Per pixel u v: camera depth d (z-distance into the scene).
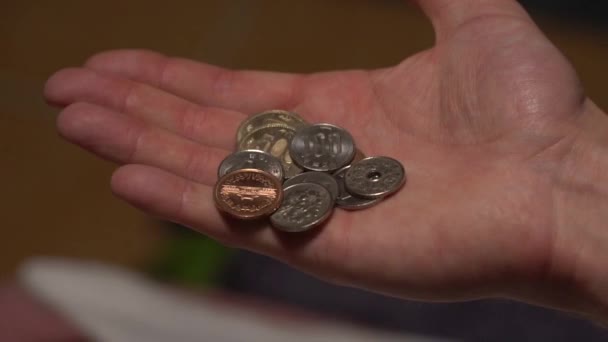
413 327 0.52
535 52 0.40
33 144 0.65
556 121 0.39
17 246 0.59
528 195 0.38
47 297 0.49
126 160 0.41
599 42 0.74
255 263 0.55
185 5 0.77
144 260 0.58
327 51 0.73
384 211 0.39
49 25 0.74
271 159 0.41
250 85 0.45
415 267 0.38
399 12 0.77
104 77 0.43
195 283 0.54
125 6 0.77
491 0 0.42
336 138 0.42
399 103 0.43
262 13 0.76
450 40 0.42
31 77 0.69
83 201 0.61
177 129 0.43
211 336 0.49
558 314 0.51
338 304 0.53
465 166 0.40
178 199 0.39
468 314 0.52
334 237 0.38
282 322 0.51
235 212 0.38
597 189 0.38
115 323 0.49
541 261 0.38
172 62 0.45
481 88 0.40
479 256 0.38
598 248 0.37
